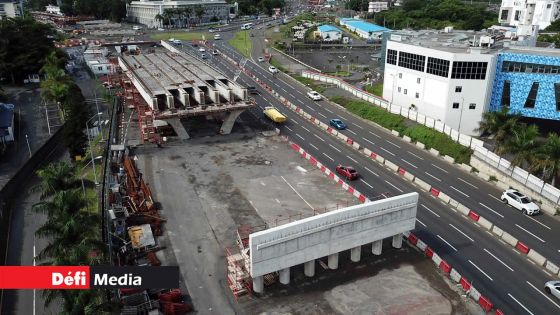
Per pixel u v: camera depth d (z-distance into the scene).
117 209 51.44
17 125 95.19
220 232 50.31
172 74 91.88
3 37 125.25
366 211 43.53
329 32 194.75
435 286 42.53
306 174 66.25
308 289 41.72
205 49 176.62
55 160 80.06
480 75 79.00
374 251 47.03
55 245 35.69
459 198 60.59
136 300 37.88
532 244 50.12
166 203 56.53
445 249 48.84
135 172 61.97
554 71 75.75
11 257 51.34
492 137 79.38
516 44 95.62
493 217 55.81
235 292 40.56
